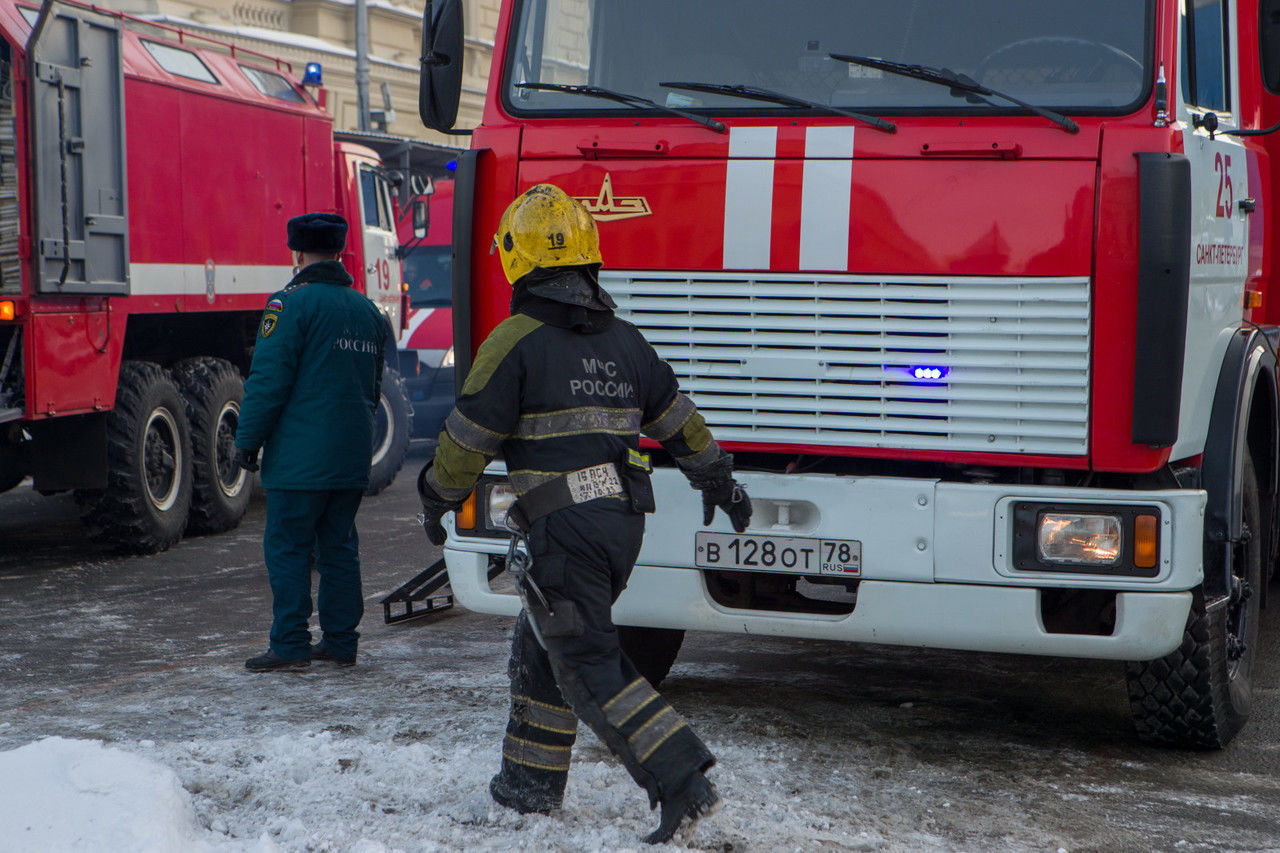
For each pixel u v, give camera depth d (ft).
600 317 12.41
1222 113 16.57
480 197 15.58
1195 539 13.98
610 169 15.16
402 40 86.48
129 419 28.25
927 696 18.07
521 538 12.07
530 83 15.83
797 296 14.67
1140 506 13.84
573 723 12.68
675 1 15.66
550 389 11.96
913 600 14.40
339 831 12.11
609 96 15.20
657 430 12.83
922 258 14.26
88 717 16.80
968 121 14.28
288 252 35.78
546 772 12.61
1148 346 13.55
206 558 29.01
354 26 81.46
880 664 19.90
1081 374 13.93
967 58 14.70
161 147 29.89
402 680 18.66
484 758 14.37
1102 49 14.30
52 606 23.98
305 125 36.78
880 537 14.40
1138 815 13.62
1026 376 14.07
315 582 27.30
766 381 14.87
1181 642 14.69
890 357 14.44
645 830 12.35
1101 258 13.75
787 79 15.16
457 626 22.43
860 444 14.62
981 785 14.40
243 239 33.45
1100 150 13.76
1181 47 14.76
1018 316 14.03
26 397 25.26
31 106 24.93
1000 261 14.03
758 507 14.85
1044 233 13.91
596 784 13.57
